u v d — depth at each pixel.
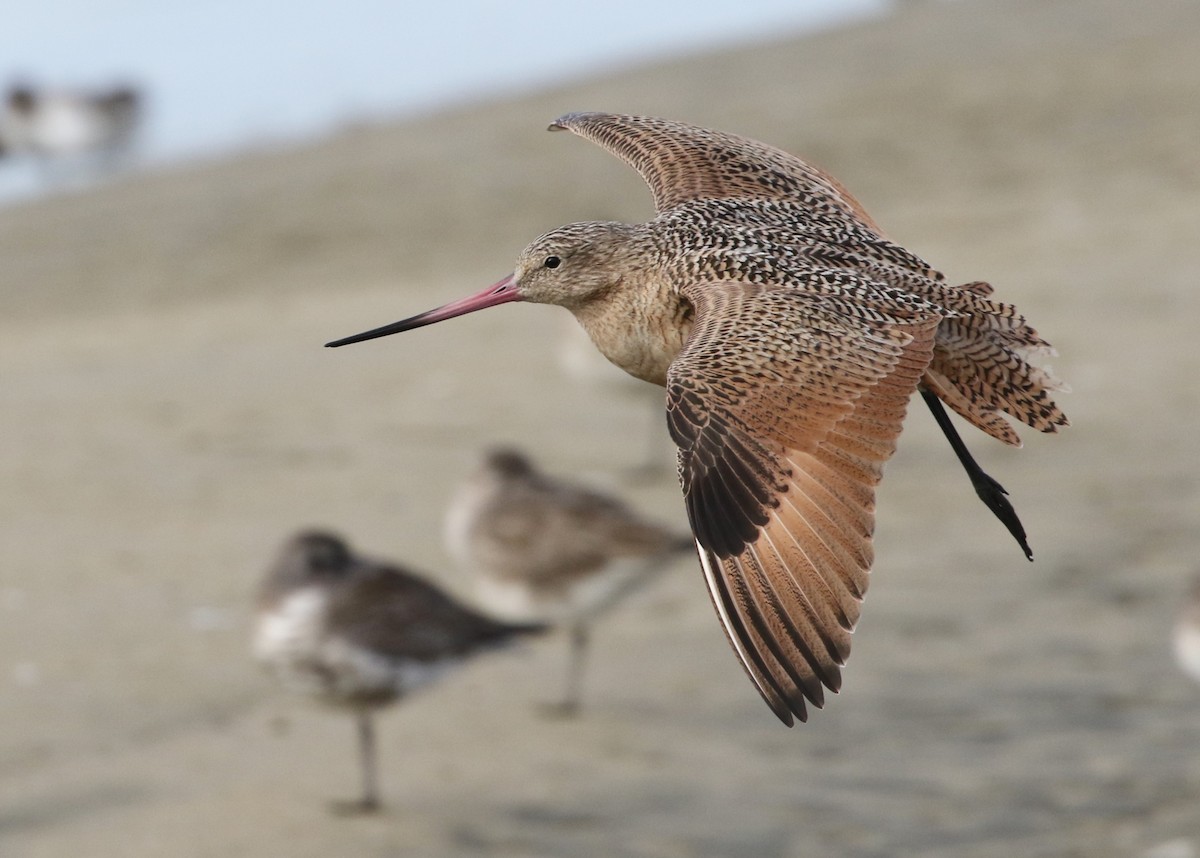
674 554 12.69
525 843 10.47
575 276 7.26
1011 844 10.14
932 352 5.96
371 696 11.09
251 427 19.20
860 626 13.23
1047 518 15.11
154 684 12.95
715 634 13.58
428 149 31.91
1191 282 21.38
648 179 7.63
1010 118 29.41
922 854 10.07
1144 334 19.67
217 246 28.30
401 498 16.66
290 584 11.38
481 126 32.91
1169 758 11.10
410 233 27.75
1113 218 24.55
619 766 11.43
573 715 12.24
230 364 22.17
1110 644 12.75
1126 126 28.42
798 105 31.22
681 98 32.69
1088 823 10.36
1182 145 27.28
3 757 11.89
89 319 25.61
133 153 35.16
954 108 30.09
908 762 11.28
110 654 13.48
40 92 35.34
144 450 18.61
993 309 6.34
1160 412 17.41
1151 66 30.69
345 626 11.03
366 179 30.50
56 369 22.73
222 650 13.52
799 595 5.41
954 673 12.43
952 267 23.02
